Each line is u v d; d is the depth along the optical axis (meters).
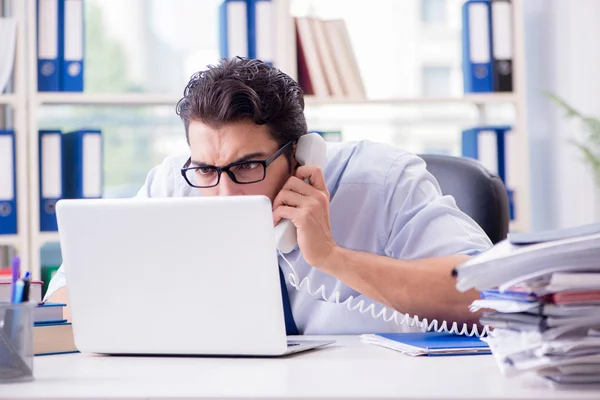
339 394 0.79
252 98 1.45
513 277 0.89
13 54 2.83
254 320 1.10
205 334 1.13
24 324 0.94
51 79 2.83
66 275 1.19
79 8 2.85
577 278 0.85
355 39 3.58
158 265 1.12
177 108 1.58
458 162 1.90
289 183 1.43
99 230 1.15
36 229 2.78
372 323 1.70
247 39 2.90
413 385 0.85
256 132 1.47
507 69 3.01
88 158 2.77
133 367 1.06
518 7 3.00
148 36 3.58
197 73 1.57
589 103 3.07
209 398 0.80
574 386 0.82
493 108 3.21
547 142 3.36
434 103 3.00
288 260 1.69
